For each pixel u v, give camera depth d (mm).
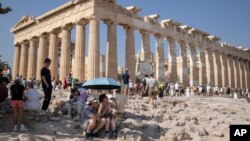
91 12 50531
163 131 19453
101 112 17703
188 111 26625
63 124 19000
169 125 20750
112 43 53062
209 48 77688
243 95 75375
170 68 64938
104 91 38156
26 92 19141
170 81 63906
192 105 33000
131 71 55656
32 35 65750
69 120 19906
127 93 39031
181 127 20156
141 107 26500
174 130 18688
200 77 73750
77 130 18438
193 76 70750
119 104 20781
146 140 17359
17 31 71750
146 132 19031
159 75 61438
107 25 54250
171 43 65938
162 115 23266
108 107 18188
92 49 49344
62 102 22609
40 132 17469
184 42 69250
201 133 19406
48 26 60906
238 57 91000
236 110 33219
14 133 16609
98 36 50188
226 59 85250
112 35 53281
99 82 21594
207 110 29328
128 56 56281
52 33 59812
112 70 52312
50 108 22859
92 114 17375
